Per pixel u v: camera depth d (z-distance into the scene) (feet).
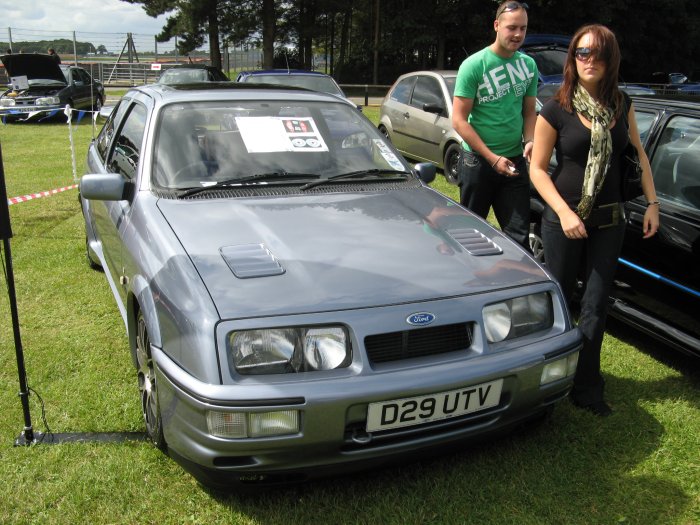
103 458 8.65
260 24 102.94
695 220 10.77
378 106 74.49
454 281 8.01
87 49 104.68
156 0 96.53
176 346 7.25
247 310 7.07
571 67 9.36
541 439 9.36
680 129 11.85
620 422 9.91
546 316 8.42
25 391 8.87
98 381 10.75
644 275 11.60
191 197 9.73
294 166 10.81
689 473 8.72
